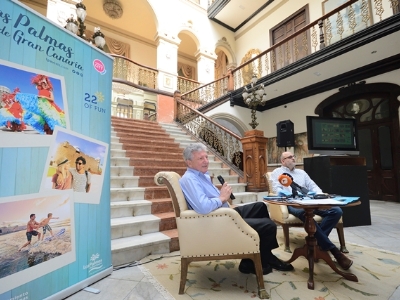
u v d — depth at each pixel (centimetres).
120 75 1023
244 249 179
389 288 185
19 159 147
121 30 1229
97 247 200
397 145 619
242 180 498
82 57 195
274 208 293
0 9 142
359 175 383
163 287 189
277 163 911
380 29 505
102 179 208
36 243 153
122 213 301
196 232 181
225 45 1214
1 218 137
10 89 145
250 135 482
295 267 229
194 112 715
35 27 160
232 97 872
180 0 1077
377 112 673
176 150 557
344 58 600
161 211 332
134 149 495
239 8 1108
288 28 997
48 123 164
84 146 191
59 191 169
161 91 955
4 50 143
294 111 861
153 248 257
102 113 212
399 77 606
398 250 267
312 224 204
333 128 389
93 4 1071
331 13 601
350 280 199
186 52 1433
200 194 183
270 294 178
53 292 161
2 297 135
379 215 450
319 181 384
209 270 222
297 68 672
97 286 189
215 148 623
